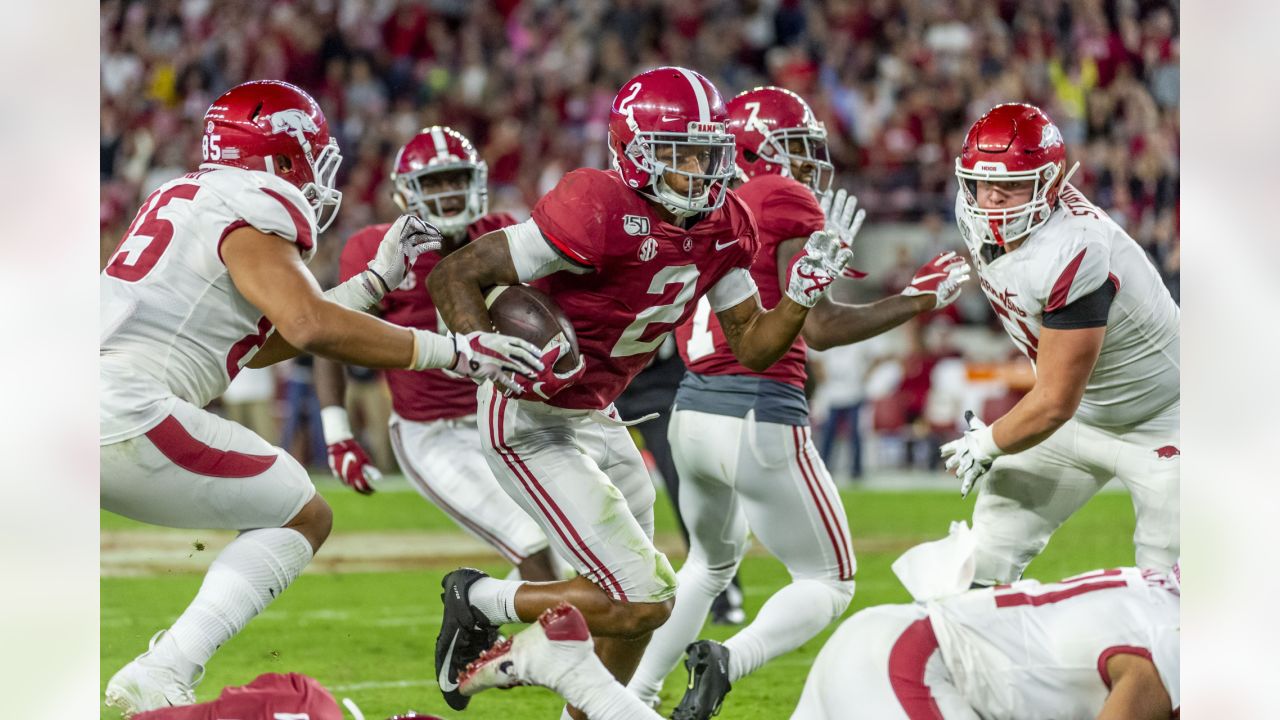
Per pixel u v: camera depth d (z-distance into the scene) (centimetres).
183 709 815
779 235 1059
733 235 933
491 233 894
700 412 1077
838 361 2692
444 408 1297
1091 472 1105
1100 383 1052
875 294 3250
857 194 3356
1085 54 3712
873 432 2978
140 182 3666
